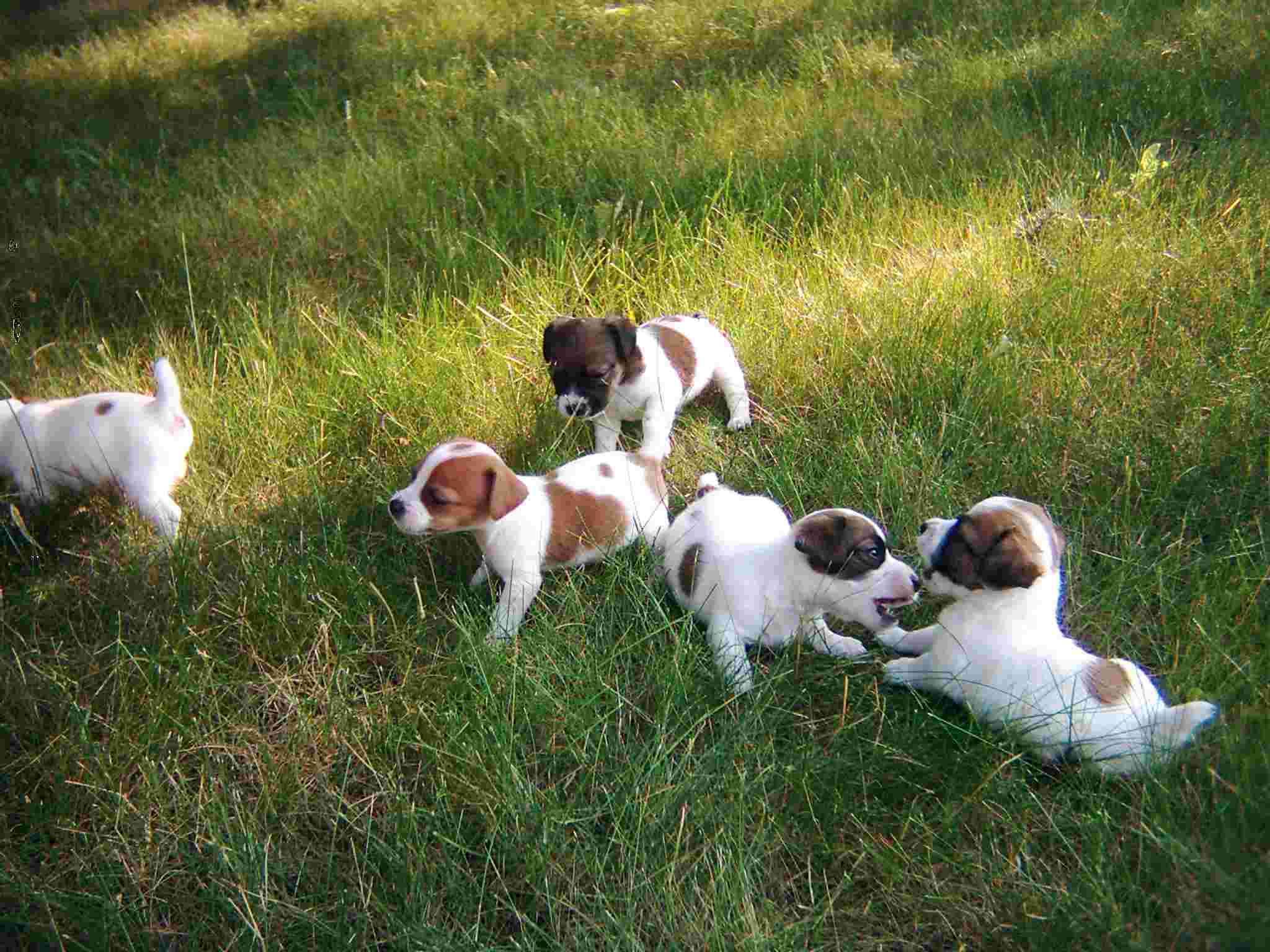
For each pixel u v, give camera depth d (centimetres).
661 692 99
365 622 109
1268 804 80
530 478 113
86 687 104
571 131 201
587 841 87
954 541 91
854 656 104
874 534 98
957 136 192
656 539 114
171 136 228
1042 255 154
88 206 198
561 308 154
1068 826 85
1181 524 111
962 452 124
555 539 109
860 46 236
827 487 120
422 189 190
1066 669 89
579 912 82
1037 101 198
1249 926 72
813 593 100
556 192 180
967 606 94
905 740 93
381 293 163
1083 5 240
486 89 235
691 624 104
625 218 172
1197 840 79
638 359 125
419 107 228
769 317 149
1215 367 131
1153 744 86
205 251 178
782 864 87
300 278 169
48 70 269
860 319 144
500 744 92
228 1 333
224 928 84
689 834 86
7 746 98
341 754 97
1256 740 84
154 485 120
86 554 120
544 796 90
